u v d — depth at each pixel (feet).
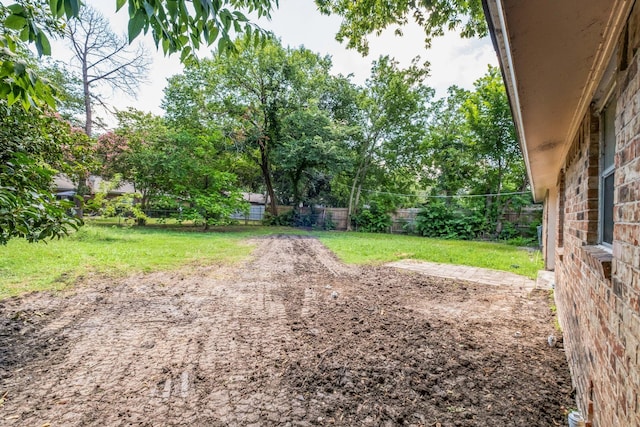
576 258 7.52
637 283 3.28
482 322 11.85
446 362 8.52
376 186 60.44
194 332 10.21
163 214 54.65
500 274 20.97
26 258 19.40
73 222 7.38
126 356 8.48
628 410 3.51
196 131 48.49
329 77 56.49
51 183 9.55
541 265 24.44
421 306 13.73
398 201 57.16
